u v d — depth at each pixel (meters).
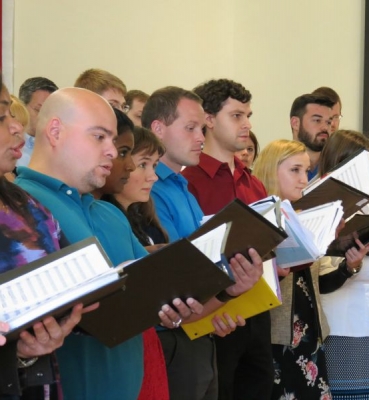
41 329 2.27
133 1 7.65
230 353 4.09
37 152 3.07
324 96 6.23
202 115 4.26
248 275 3.25
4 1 6.85
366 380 4.87
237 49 8.39
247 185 4.60
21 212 2.53
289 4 8.08
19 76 6.95
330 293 4.87
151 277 2.67
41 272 2.33
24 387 2.40
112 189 3.47
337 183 3.95
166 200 3.96
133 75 7.66
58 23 7.18
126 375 3.01
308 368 4.43
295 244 3.59
